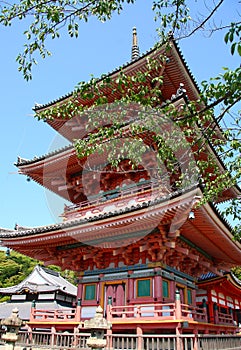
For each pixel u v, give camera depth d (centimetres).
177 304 1117
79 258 1527
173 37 683
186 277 1510
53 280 3138
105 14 641
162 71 1409
